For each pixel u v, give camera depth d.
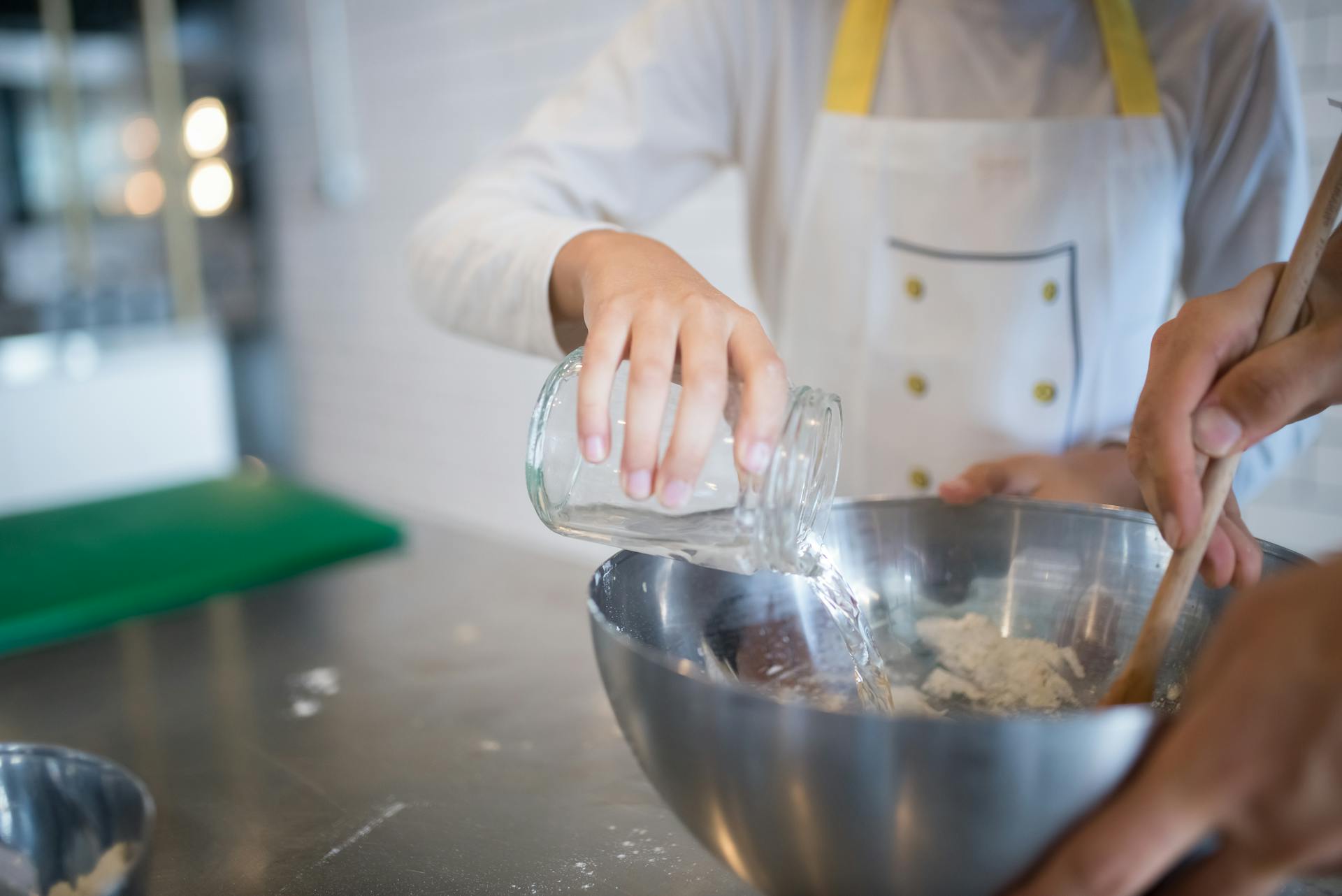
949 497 0.55
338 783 0.61
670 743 0.34
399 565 1.02
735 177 1.81
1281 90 0.73
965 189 0.76
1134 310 0.76
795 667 0.52
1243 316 0.41
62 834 0.47
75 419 2.40
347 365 2.72
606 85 0.84
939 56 0.77
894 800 0.31
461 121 2.26
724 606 0.51
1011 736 0.29
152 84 2.48
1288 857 0.29
